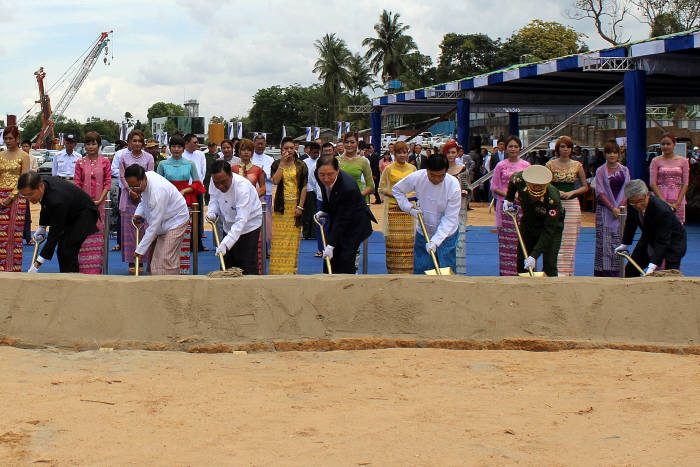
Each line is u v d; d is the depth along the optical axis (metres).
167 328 6.68
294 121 111.44
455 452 4.18
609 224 9.73
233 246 8.24
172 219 8.08
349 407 5.00
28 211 14.09
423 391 5.39
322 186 7.98
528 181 7.91
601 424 4.68
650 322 6.72
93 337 6.66
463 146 25.25
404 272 9.00
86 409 4.89
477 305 6.78
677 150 25.58
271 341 6.67
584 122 47.69
